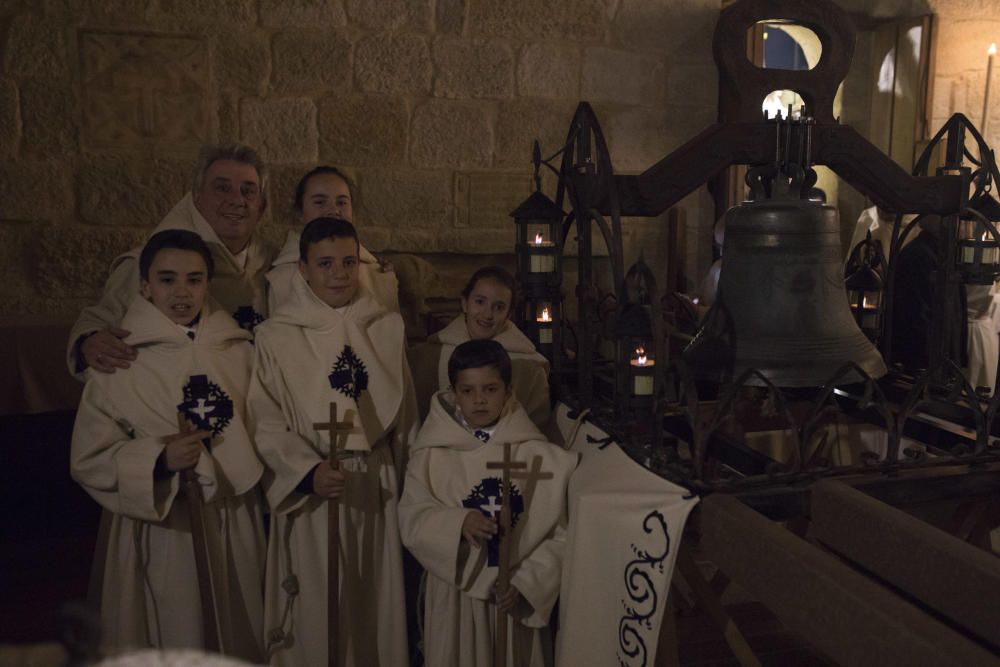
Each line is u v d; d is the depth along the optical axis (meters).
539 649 2.26
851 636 1.35
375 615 2.34
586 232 2.46
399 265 4.23
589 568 2.03
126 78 4.07
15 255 4.08
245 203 2.51
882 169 2.35
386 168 4.48
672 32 4.71
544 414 2.58
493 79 4.53
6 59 3.92
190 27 4.13
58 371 3.56
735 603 2.91
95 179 4.11
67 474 3.67
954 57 4.84
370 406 2.31
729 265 2.30
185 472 2.10
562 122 4.65
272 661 2.28
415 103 4.46
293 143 4.34
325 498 2.20
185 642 2.16
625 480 2.01
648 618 1.82
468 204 4.60
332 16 4.29
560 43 4.58
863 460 2.10
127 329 2.17
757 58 4.75
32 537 3.56
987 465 2.08
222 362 2.22
